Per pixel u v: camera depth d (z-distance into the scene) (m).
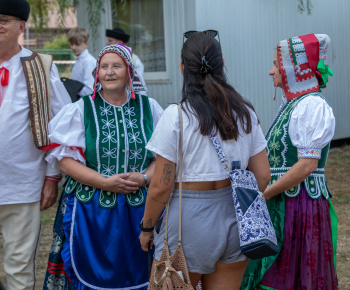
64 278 3.79
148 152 3.73
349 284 4.96
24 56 3.94
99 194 3.64
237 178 2.87
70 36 7.62
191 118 2.85
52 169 3.99
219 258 2.95
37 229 4.04
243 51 9.52
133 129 3.71
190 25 9.01
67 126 3.60
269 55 9.89
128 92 3.86
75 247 3.61
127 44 9.54
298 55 3.55
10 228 4.00
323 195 3.58
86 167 3.62
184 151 2.87
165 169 2.87
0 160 3.82
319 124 3.37
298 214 3.52
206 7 8.98
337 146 11.26
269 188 3.43
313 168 3.39
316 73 3.56
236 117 2.91
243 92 9.59
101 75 3.64
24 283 4.06
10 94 3.83
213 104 2.85
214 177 2.88
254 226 2.79
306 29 10.34
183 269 2.85
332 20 10.73
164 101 9.44
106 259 3.60
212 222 2.86
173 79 9.34
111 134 3.64
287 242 3.51
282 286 3.53
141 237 3.11
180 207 2.88
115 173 3.66
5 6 3.73
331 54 10.73
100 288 3.60
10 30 3.78
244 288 3.59
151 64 9.48
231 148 2.91
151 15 9.37
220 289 3.02
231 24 9.31
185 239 2.87
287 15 10.04
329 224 3.61
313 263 3.50
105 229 3.61
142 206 3.69
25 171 3.90
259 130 3.06
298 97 3.57
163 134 2.86
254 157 3.08
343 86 11.03
